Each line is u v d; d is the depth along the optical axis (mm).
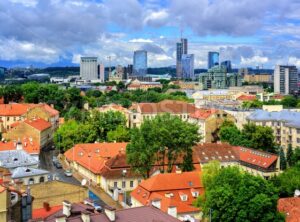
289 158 181125
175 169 150500
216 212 95562
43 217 77188
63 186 101562
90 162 163125
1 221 72375
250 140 195875
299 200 110562
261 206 92750
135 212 69812
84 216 64188
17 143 162750
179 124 147750
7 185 84812
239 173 105312
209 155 172750
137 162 144625
